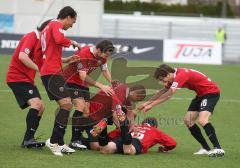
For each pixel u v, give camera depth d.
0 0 86.88
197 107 24.50
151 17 121.19
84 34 87.56
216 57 77.88
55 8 86.38
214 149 23.98
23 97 24.30
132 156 23.48
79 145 24.58
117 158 22.91
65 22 23.22
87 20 87.50
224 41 100.19
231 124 33.88
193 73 23.94
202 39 115.12
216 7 139.00
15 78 24.30
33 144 24.19
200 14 132.00
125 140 23.23
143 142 24.03
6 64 64.06
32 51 24.12
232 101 43.75
